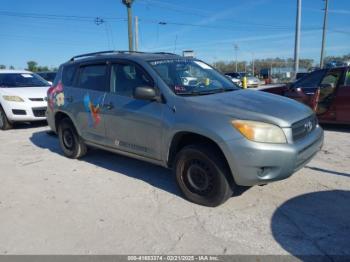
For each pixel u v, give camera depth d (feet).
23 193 15.05
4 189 15.60
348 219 11.80
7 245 10.86
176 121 13.03
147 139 14.46
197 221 12.01
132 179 16.37
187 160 13.16
